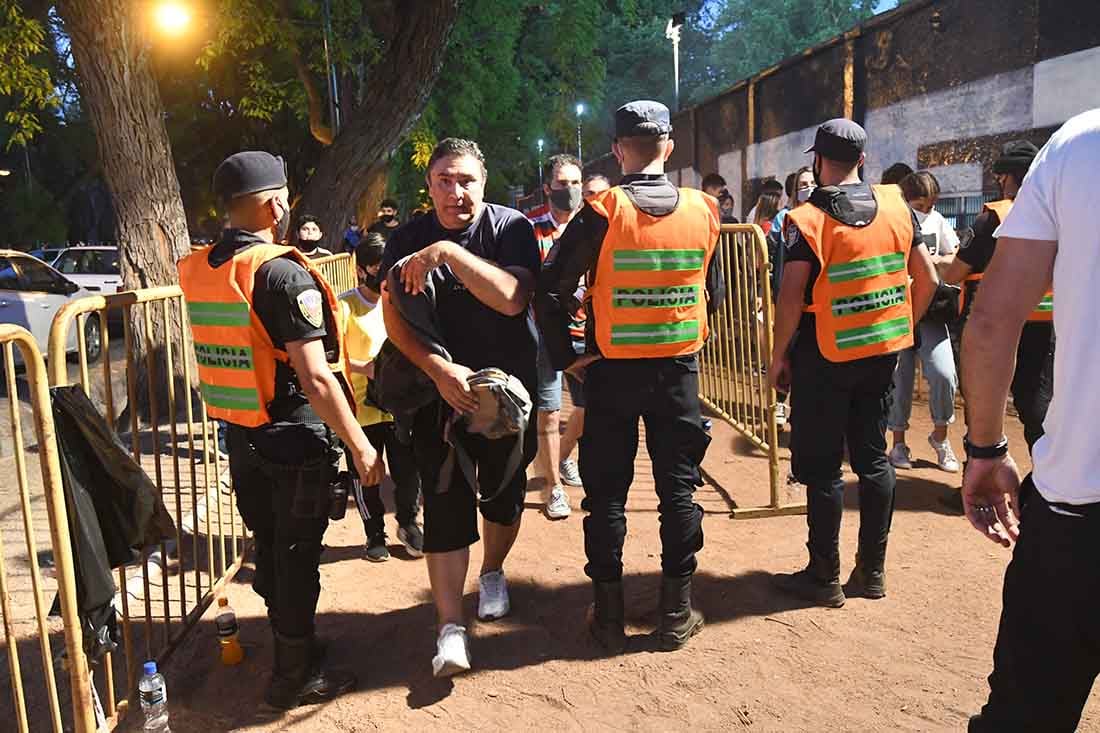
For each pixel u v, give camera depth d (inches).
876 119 423.2
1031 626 68.4
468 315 124.3
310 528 112.4
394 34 409.1
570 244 120.3
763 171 568.7
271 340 106.8
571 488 209.5
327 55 542.3
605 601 129.1
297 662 115.9
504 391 113.2
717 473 216.7
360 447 105.3
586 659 127.4
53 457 92.1
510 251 124.0
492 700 117.3
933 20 365.7
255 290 104.3
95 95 271.6
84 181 1053.2
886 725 108.3
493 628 137.9
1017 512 74.4
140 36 277.0
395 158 738.8
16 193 991.6
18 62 435.5
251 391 107.5
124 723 113.2
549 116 887.1
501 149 896.9
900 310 136.7
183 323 142.8
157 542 104.7
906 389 209.0
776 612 139.7
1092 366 63.0
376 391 124.6
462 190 120.8
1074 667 67.5
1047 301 146.9
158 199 280.1
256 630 140.1
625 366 123.2
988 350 68.9
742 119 598.9
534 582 155.1
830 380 135.5
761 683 118.9
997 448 73.0
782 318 136.9
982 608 138.0
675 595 128.3
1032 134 314.0
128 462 99.6
